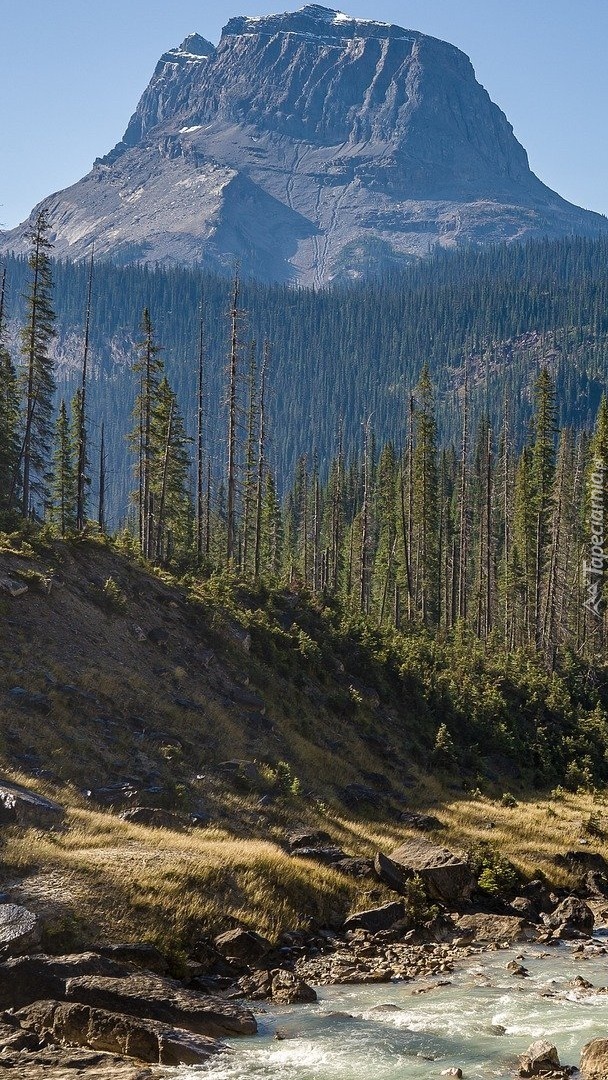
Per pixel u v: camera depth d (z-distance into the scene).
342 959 26.62
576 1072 18.48
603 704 74.69
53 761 34.69
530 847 40.75
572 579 100.19
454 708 58.78
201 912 26.72
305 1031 20.88
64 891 25.53
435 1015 22.17
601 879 38.88
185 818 34.44
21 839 27.94
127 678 42.97
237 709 46.00
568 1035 20.81
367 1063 18.94
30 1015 19.91
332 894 31.00
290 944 27.36
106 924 24.88
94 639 44.59
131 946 23.61
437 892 33.44
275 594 62.19
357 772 46.91
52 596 45.53
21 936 22.75
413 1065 18.89
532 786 54.88
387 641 63.69
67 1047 18.86
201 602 53.16
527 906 34.09
